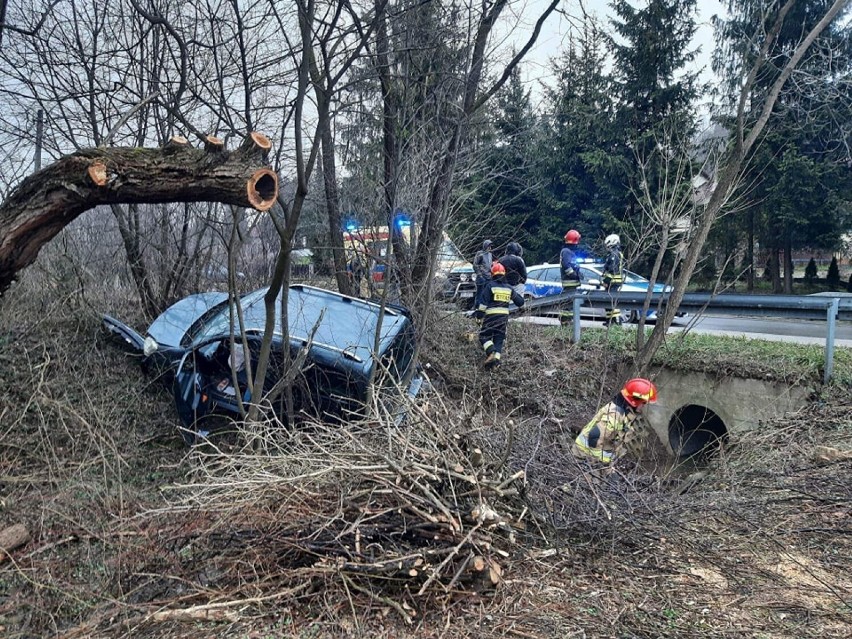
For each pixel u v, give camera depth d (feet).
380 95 22.98
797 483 17.15
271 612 10.94
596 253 44.98
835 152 54.80
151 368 21.49
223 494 12.37
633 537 13.82
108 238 27.73
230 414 19.80
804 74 29.53
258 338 19.89
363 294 27.30
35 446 17.17
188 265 26.37
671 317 25.52
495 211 32.45
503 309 27.61
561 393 27.68
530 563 12.67
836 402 22.65
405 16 20.01
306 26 15.96
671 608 11.43
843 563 13.21
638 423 18.92
